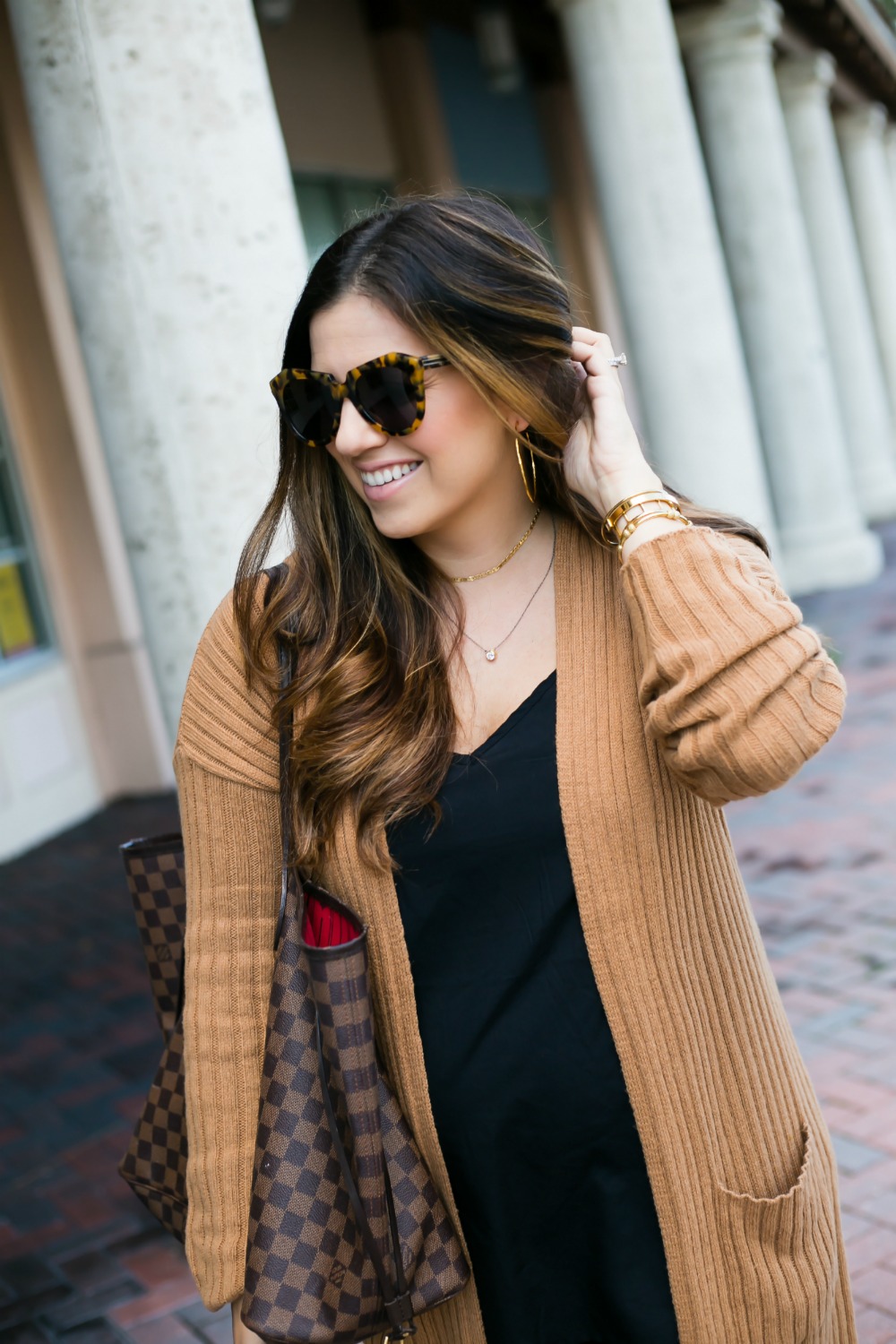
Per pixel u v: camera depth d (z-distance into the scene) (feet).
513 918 4.76
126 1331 9.92
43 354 25.30
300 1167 4.52
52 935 19.99
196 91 9.44
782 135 38.73
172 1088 5.27
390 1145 4.68
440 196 4.83
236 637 5.04
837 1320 5.18
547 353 4.72
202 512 9.96
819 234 50.16
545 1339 4.89
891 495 53.72
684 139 27.84
